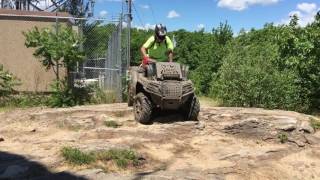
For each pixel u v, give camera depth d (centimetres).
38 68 1620
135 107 1066
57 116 1148
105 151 823
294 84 1458
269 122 1026
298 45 1412
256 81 1448
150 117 1042
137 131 977
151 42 1102
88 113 1140
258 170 833
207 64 2095
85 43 1711
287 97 1442
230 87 1484
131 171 788
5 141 970
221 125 1040
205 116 1107
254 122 1023
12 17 1620
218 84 1543
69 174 735
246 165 844
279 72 1471
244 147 958
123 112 1127
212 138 995
